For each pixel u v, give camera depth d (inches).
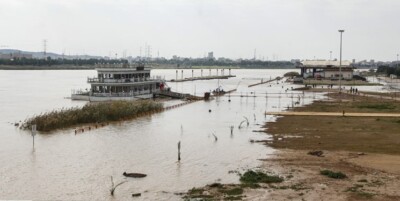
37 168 1866.4
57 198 1481.3
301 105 4665.4
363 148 2273.6
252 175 1732.3
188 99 5403.5
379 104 4606.3
